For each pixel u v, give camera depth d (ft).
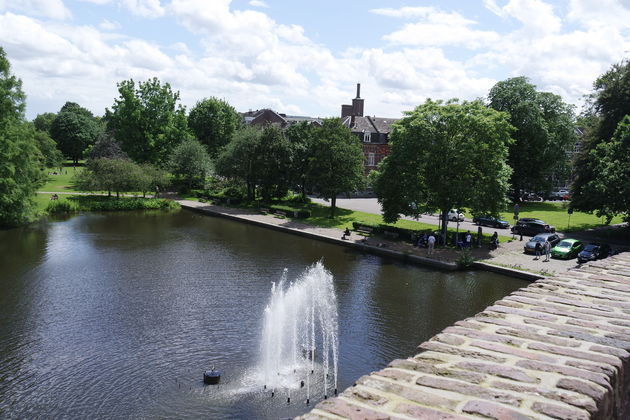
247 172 213.25
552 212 207.10
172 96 259.39
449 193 125.90
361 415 10.33
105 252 122.93
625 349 13.96
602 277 23.41
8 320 74.23
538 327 15.93
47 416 48.78
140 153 250.98
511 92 217.36
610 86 161.99
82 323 73.56
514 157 216.33
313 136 197.16
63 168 353.31
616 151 133.90
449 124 126.93
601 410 10.98
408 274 108.47
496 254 124.67
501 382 11.86
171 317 76.89
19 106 151.94
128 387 54.85
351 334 71.46
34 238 139.03
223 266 111.55
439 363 13.07
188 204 220.64
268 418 49.32
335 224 172.04
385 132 288.51
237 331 71.67
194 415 49.67
